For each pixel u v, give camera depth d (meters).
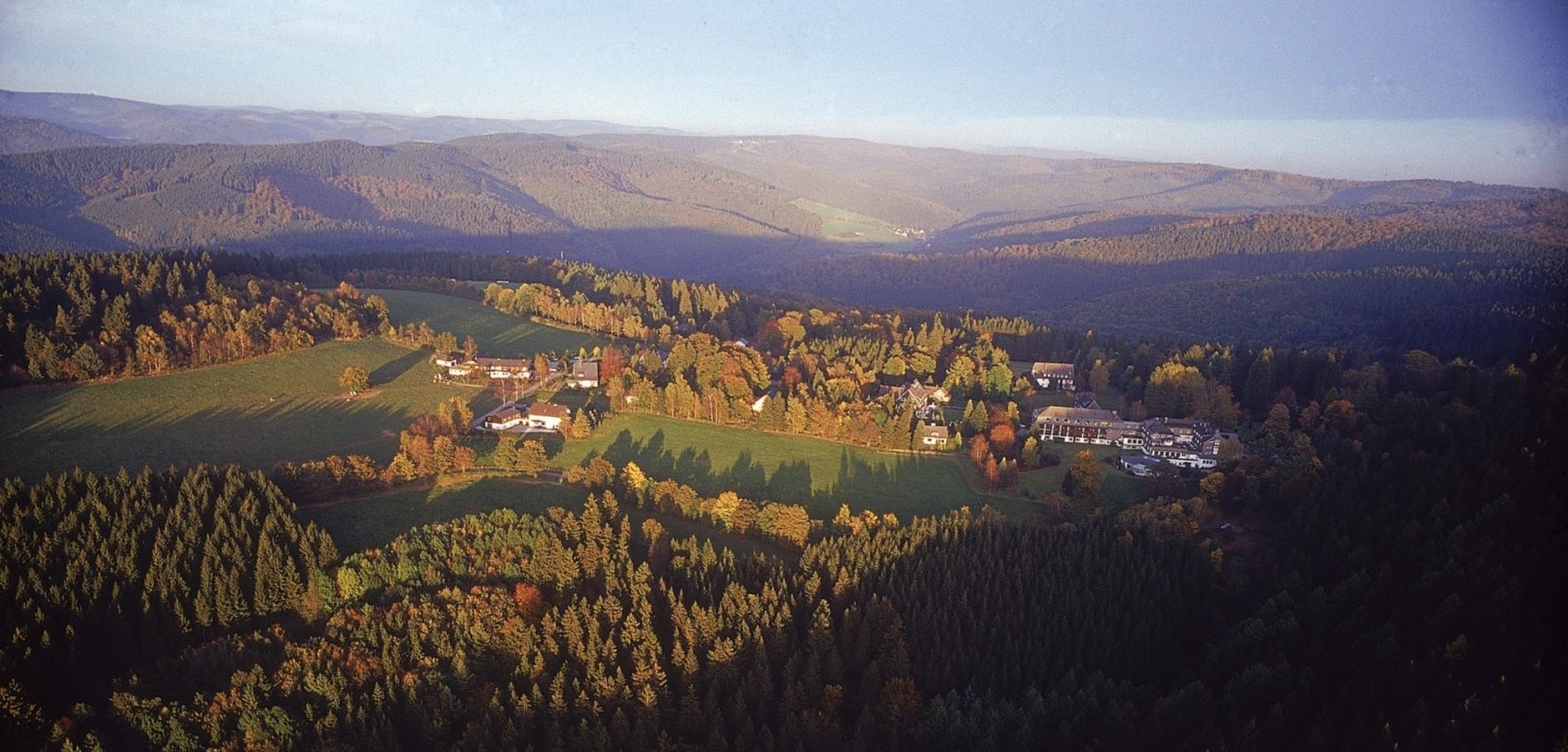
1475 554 100.69
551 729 91.00
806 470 157.00
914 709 98.50
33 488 107.12
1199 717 92.88
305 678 92.00
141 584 101.56
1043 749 94.12
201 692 90.88
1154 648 108.12
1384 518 114.00
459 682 96.06
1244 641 103.12
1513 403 132.75
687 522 135.00
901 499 146.88
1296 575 111.31
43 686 89.00
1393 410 151.75
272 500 115.81
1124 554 119.12
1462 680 84.50
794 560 126.31
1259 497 135.62
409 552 111.56
